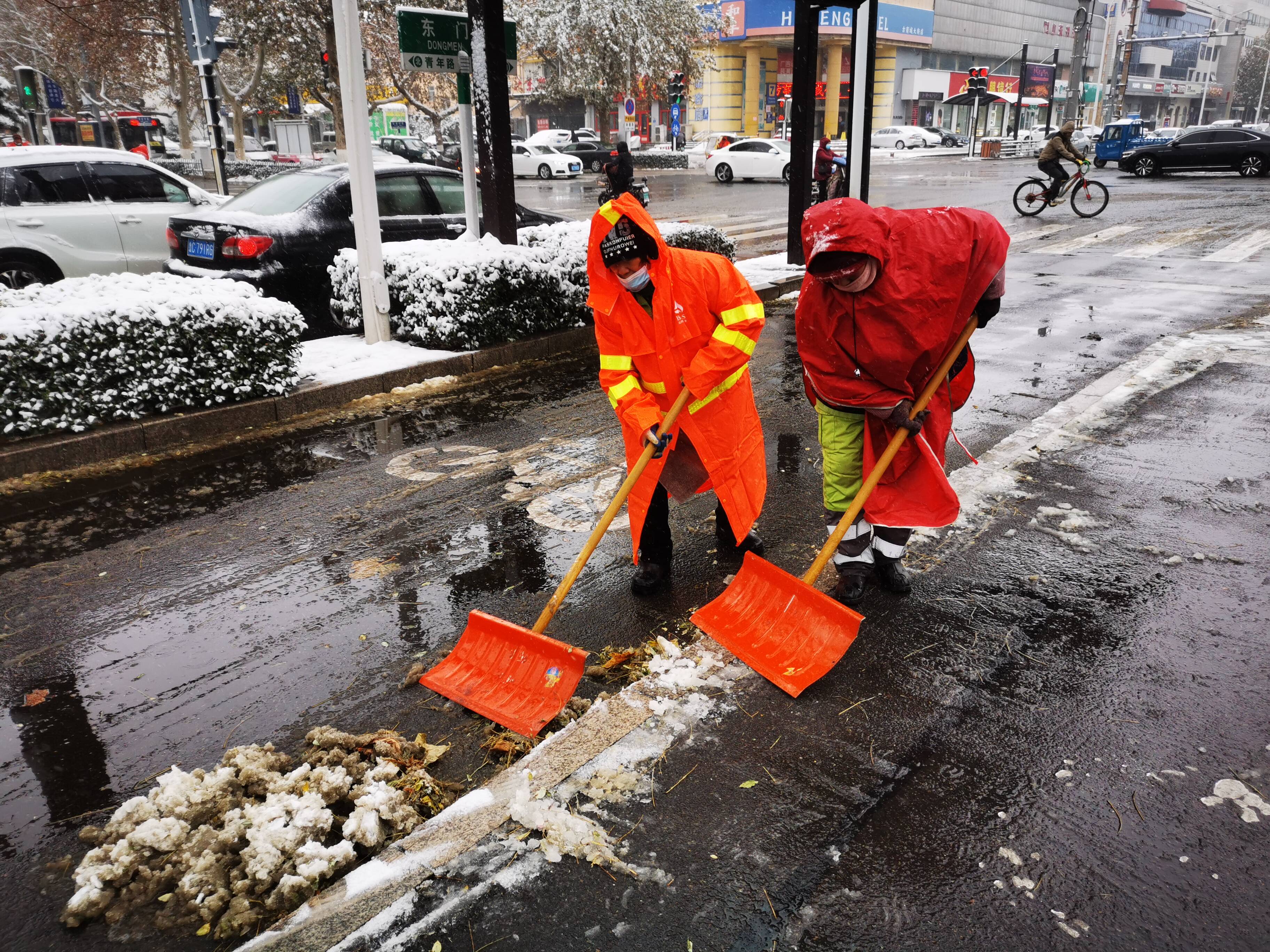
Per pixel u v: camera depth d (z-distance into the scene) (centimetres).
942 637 327
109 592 381
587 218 1812
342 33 684
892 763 263
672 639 337
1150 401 598
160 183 951
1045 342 773
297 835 234
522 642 302
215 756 277
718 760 266
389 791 251
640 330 326
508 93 795
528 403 655
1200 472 474
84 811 256
